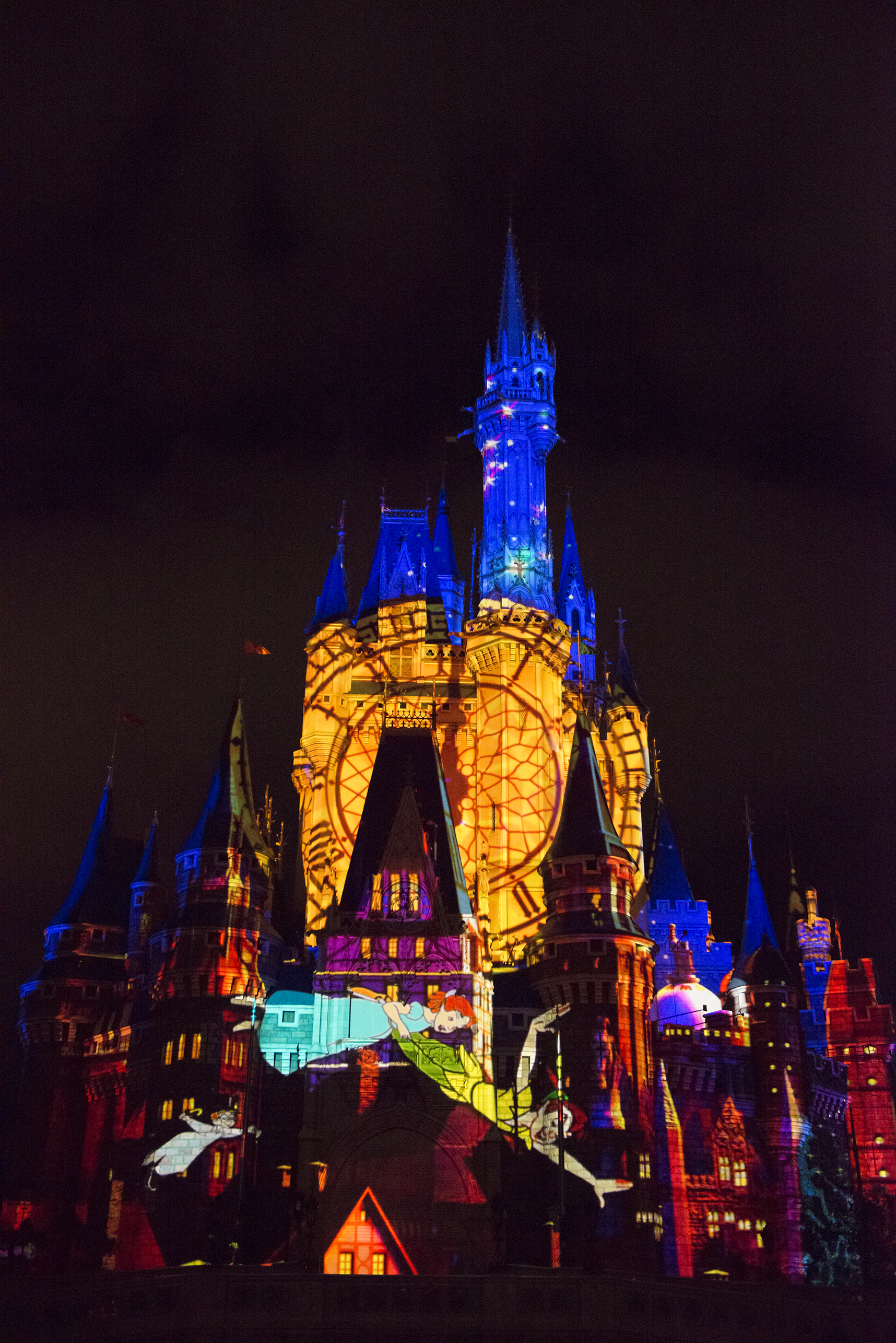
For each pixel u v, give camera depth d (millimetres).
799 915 108750
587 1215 75250
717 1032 87875
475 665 106812
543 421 114875
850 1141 96438
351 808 102438
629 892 86375
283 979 84562
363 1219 73938
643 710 110812
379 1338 53062
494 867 98688
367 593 113188
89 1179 86812
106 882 97750
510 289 121375
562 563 124938
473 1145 75875
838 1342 55500
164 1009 81688
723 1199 83438
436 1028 78500
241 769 91000
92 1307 53062
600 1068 79312
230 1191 76438
